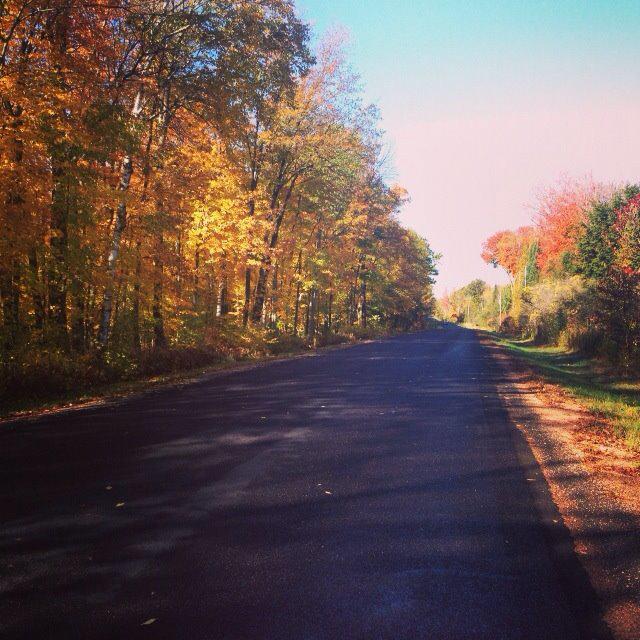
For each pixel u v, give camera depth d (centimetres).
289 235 3123
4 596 333
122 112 1369
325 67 2675
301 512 487
